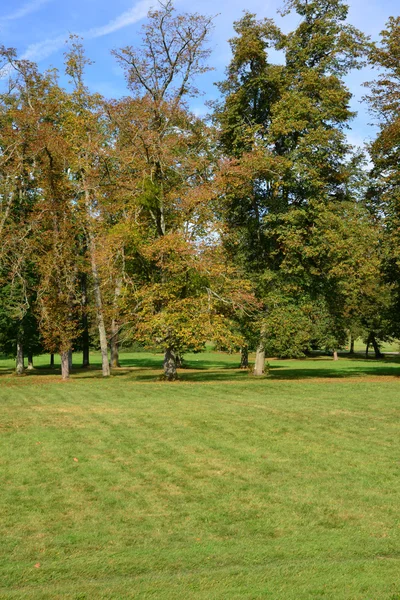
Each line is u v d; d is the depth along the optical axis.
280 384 24.67
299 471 10.14
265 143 29.77
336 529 7.54
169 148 27.77
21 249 30.27
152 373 38.88
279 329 29.25
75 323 31.69
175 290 27.39
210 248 27.22
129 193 27.81
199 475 9.97
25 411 16.92
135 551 6.94
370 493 8.95
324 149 28.89
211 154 30.11
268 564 6.45
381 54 29.23
